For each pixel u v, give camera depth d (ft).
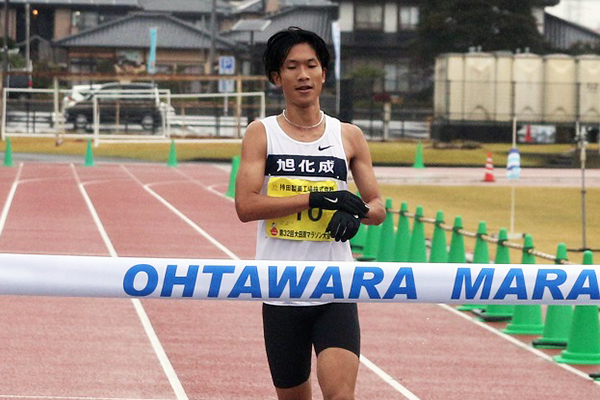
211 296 31.01
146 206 153.28
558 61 312.29
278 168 33.55
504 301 31.30
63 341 64.34
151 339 65.62
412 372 58.80
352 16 489.67
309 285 30.96
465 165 266.16
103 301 78.23
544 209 166.20
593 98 312.91
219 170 232.53
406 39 488.02
